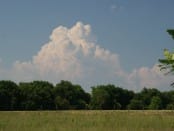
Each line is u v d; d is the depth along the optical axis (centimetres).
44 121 4291
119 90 16500
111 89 16412
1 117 5078
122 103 16525
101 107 16150
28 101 14338
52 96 15562
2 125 3709
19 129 3391
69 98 16000
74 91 16238
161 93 15188
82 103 16138
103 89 16462
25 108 14250
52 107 15138
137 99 16162
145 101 16038
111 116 5150
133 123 3816
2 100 13812
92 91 16425
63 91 15938
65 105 15412
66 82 16362
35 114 6047
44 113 6309
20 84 14962
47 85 15612
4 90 13850
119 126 3534
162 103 14812
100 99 16050
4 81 14162
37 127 3538
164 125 3609
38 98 14612
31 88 14662
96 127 3441
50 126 3588
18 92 14200
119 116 5106
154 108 14812
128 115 5438
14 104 14000
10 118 4812
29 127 3541
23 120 4416
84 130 3269
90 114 6097
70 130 3284
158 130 3234
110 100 16200
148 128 3359
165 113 5919
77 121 4231
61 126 3581
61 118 4838
